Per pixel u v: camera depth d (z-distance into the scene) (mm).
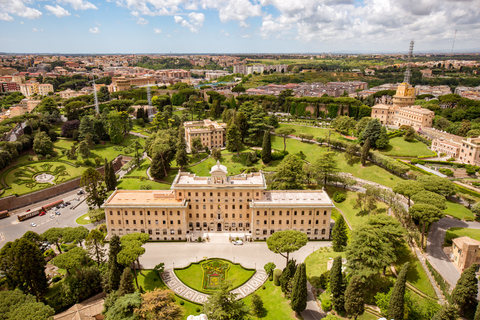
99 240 112938
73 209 169625
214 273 115188
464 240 104250
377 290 100188
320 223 137250
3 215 161625
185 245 134000
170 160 189500
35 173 191375
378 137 187625
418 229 121125
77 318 91312
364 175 173500
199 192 139375
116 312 86562
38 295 101125
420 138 197750
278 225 137375
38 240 119188
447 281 97688
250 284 110312
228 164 193875
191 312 98750
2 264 97812
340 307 95375
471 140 161375
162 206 134500
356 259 101312
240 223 144000
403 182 136250
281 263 120938
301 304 93125
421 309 89062
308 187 168500
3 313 82938
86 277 102250
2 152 186500
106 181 167500
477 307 78438
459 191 140000
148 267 118688
